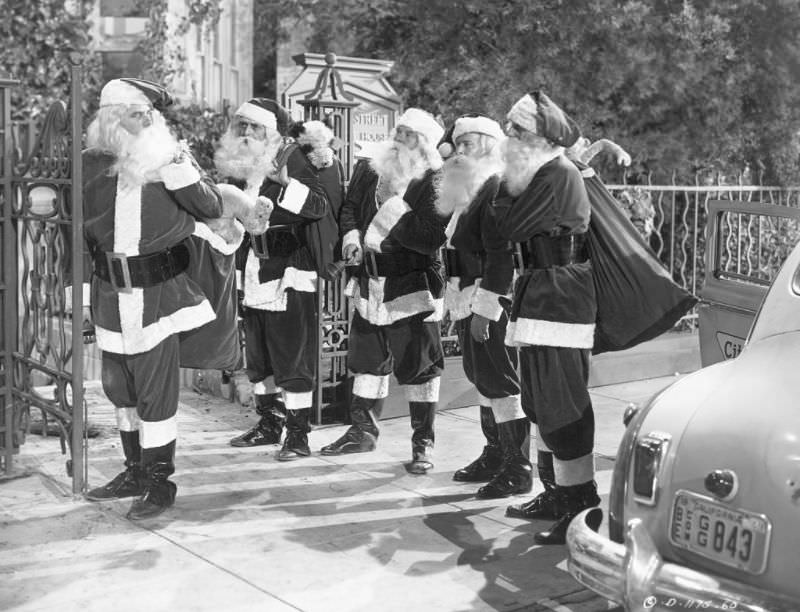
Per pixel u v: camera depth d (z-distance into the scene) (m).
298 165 5.68
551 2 9.75
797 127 10.46
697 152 10.34
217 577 4.21
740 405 3.16
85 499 5.10
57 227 5.14
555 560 4.47
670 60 9.78
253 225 5.09
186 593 4.05
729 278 5.12
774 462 2.92
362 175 5.69
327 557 4.46
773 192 9.70
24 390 5.50
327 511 5.05
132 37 11.73
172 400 4.88
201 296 4.91
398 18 11.05
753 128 10.45
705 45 10.01
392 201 5.49
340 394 6.80
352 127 6.66
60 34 10.51
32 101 10.35
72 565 4.30
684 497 3.09
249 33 13.34
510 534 4.77
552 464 4.95
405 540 4.68
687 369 8.70
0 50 10.22
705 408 3.22
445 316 7.48
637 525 3.09
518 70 9.91
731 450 3.03
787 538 2.85
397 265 5.59
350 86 7.70
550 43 9.89
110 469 5.59
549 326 4.48
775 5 10.12
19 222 5.83
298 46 12.55
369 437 6.11
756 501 2.92
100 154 4.74
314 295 5.98
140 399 4.84
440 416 7.07
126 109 4.61
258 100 5.55
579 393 4.55
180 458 5.88
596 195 4.66
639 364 8.40
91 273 4.92
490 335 5.17
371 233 5.57
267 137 5.52
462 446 6.28
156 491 4.90
